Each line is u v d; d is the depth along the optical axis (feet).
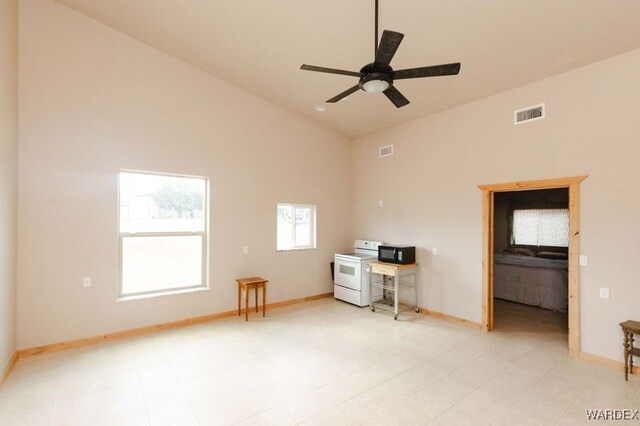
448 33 9.90
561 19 8.91
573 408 8.16
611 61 10.39
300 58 12.66
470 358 11.05
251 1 9.96
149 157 13.37
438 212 15.69
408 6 9.09
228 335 13.16
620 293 10.19
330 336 13.12
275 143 17.37
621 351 10.18
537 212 22.27
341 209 20.49
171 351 11.53
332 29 10.68
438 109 15.37
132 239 13.35
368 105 15.76
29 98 10.97
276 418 7.73
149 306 13.42
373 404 8.32
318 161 19.27
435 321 15.07
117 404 8.25
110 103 12.51
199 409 8.07
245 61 13.61
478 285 14.02
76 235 11.84
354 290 17.66
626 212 10.06
